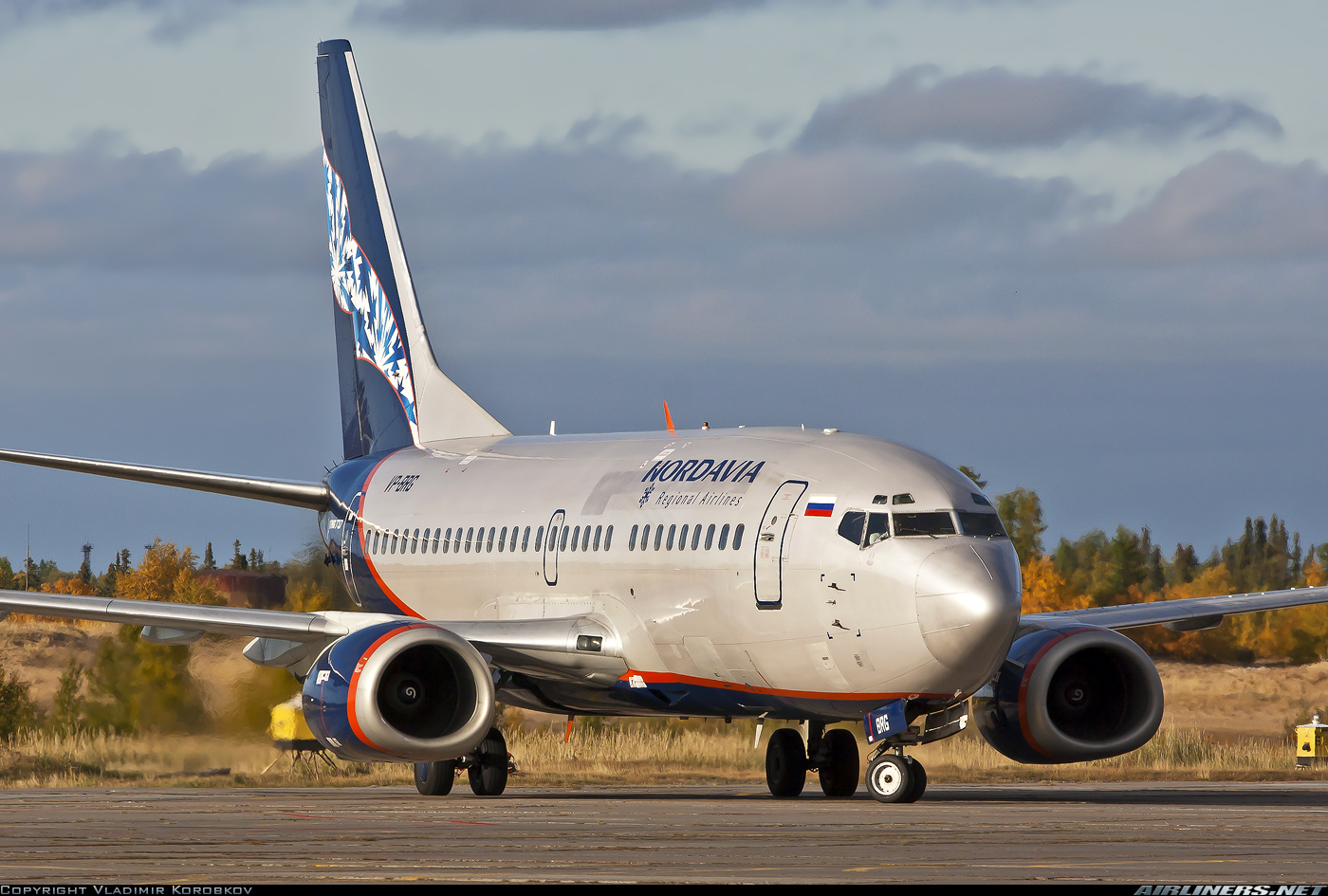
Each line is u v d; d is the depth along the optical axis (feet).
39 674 598.75
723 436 285.43
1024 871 150.41
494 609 313.53
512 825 201.26
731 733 453.99
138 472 349.61
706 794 303.89
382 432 386.11
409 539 340.39
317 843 175.94
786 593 248.32
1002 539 241.14
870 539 240.12
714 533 262.88
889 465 249.14
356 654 255.70
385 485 358.43
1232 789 319.47
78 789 317.63
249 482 368.89
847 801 260.01
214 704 421.59
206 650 449.89
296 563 611.06
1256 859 161.07
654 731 453.99
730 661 260.42
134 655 422.41
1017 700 262.26
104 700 426.92
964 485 246.68
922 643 231.91
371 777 362.53
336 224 405.18
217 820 209.15
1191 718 648.79
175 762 392.68
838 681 244.63
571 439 326.44
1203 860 160.25
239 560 626.23
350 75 401.08
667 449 293.23
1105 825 202.28
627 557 279.28
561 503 302.25
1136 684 266.36
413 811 229.66
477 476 334.03
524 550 305.73
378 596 351.25
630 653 278.26
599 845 174.09
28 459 341.21
